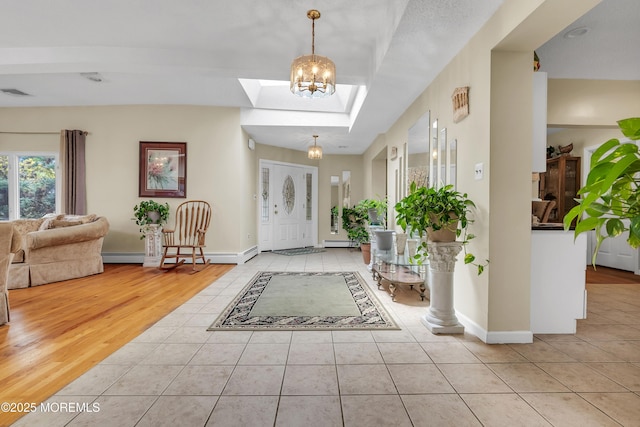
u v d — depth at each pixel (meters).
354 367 1.94
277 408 1.53
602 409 1.52
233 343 2.29
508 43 2.19
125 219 5.39
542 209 2.95
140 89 4.70
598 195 0.67
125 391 1.68
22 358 2.06
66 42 3.36
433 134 3.39
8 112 5.34
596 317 2.88
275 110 5.54
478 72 2.45
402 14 2.27
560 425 1.41
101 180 5.37
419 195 2.53
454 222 2.45
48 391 1.68
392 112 4.57
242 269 5.04
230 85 4.55
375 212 5.35
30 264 3.93
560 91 3.73
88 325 2.64
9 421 1.43
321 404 1.56
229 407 1.54
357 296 3.52
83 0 2.67
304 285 4.02
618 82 3.77
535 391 1.68
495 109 2.29
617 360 2.04
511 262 2.31
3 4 2.73
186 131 5.44
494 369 1.91
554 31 2.04
